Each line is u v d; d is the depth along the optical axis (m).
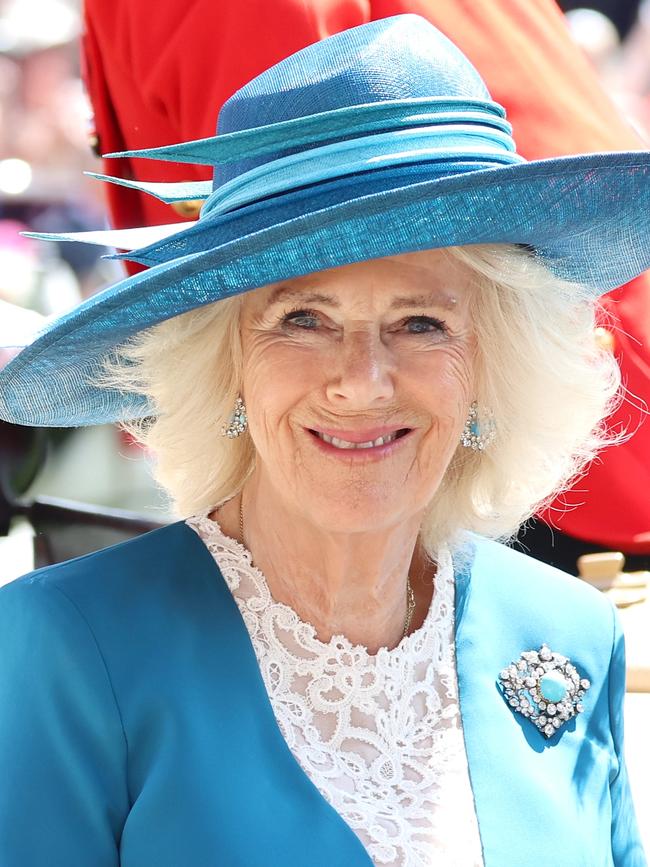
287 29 3.82
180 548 3.04
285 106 2.71
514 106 4.11
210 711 2.80
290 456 2.88
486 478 3.31
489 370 3.06
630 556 4.52
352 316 2.77
